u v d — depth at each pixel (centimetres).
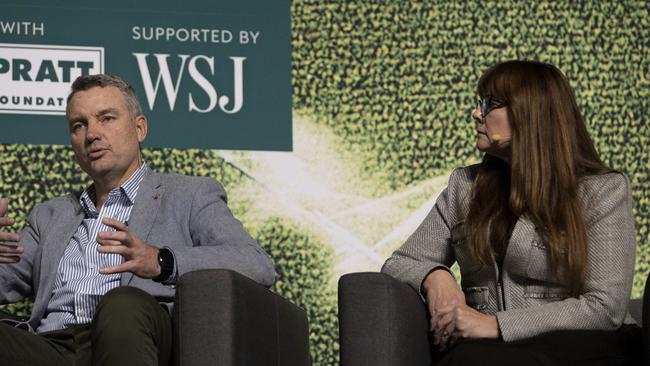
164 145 535
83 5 542
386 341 369
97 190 446
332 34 552
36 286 438
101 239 380
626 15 568
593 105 560
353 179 544
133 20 544
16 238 410
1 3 536
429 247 418
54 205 453
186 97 540
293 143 544
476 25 560
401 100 551
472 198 409
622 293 379
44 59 536
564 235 385
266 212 536
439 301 388
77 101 442
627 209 391
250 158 539
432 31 557
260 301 381
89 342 404
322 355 531
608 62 563
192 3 547
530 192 391
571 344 368
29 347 391
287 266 534
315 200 540
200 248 405
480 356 358
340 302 377
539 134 395
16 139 529
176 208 432
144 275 390
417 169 548
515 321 374
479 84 409
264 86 546
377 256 540
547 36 562
